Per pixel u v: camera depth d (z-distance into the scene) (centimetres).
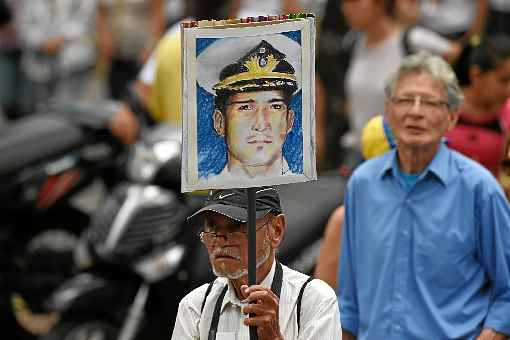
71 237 2031
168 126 1883
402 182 1302
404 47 1983
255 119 1045
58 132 2014
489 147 1537
